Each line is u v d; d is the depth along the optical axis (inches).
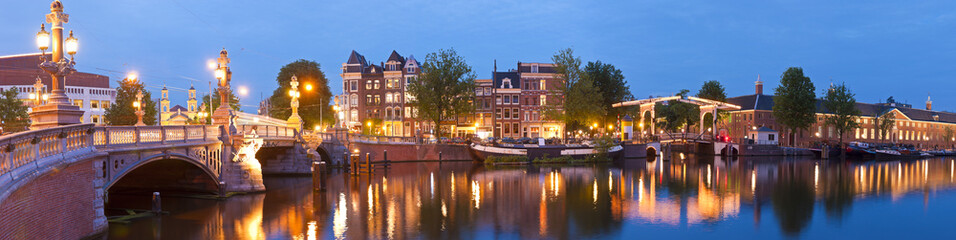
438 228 895.7
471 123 3348.9
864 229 924.0
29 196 545.0
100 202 742.5
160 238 802.8
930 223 970.7
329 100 3253.0
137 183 1226.6
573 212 1045.8
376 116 3417.8
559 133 3376.0
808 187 1434.5
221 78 1196.5
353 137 2018.9
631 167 2037.4
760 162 2363.4
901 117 3981.3
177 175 1205.1
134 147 848.9
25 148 541.3
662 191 1336.1
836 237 872.3
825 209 1095.6
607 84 3201.3
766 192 1332.4
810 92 2928.2
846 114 2992.1
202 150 1082.1
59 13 701.9
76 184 675.4
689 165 2149.4
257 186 1227.2
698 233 880.9
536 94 3420.3
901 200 1211.2
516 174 1740.9
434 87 2491.4
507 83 3405.5
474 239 825.5
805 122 2928.2
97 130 776.3
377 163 2097.7
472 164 2160.4
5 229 484.1
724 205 1134.4
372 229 881.5
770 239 851.4
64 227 639.8
